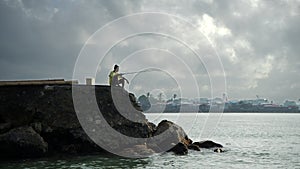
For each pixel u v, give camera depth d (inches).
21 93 807.1
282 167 733.3
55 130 780.6
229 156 860.0
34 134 735.1
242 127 2402.8
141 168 670.5
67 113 802.2
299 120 4005.9
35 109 792.9
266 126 2554.1
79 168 652.7
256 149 1036.5
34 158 735.1
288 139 1411.2
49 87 818.8
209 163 751.7
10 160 716.0
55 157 748.6
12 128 760.3
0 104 791.7
